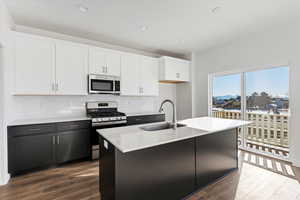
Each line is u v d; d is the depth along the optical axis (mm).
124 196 1387
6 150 2186
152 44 3734
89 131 2914
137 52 4188
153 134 1666
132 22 2646
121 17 2477
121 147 1233
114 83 3381
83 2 2082
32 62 2557
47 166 2568
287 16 2449
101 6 2172
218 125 2148
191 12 2324
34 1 2055
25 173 2404
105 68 3281
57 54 2771
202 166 1992
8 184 2119
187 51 4273
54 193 1925
